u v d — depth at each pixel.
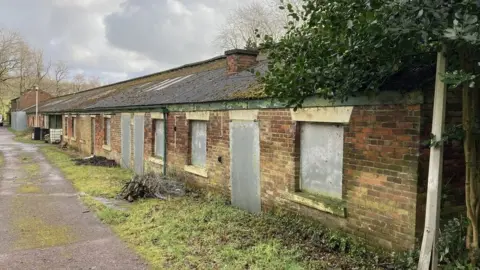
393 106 4.87
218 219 7.20
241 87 8.70
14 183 12.21
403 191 4.76
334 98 4.94
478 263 4.02
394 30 3.30
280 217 6.95
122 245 6.12
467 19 2.85
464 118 3.89
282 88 4.99
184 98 10.77
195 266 5.07
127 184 10.09
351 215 5.56
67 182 12.32
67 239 6.49
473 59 3.64
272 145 7.23
